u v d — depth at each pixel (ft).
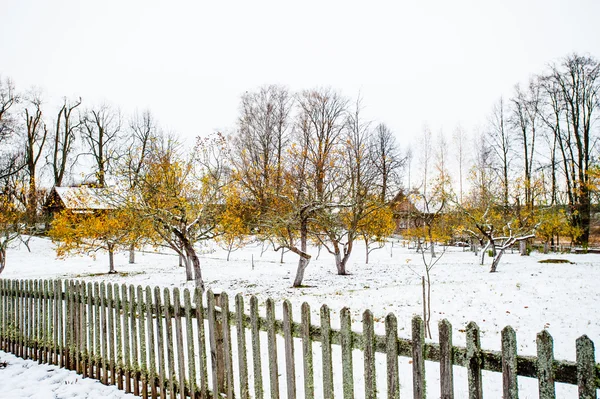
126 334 16.69
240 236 76.33
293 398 11.69
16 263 95.14
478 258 97.30
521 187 78.95
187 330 14.52
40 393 16.84
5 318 23.25
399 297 39.24
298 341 24.09
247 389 13.02
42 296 20.98
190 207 52.24
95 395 16.56
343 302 37.88
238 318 13.07
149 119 141.79
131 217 63.41
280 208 63.21
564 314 29.37
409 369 19.58
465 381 18.01
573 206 95.45
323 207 55.98
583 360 7.62
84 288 18.72
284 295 47.14
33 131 136.26
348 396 10.62
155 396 15.67
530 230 72.28
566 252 98.12
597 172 79.82
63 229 74.18
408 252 122.62
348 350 10.61
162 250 124.67
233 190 59.67
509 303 33.99
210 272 77.56
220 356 13.80
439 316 30.83
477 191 94.79
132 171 52.47
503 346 8.60
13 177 124.26
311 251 125.90
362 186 65.72
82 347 18.65
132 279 69.31
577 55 101.71
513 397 8.42
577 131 101.14
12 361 21.29
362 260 100.27
